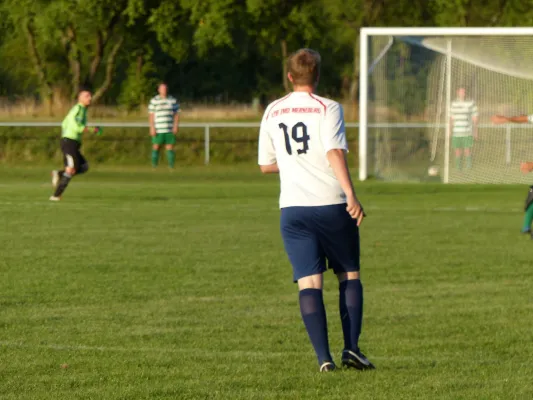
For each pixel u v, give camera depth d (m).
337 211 22.34
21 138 112.31
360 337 27.78
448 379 22.14
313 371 23.00
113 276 38.44
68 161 69.88
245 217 60.06
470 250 46.28
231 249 46.16
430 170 88.69
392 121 89.50
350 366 23.02
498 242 49.22
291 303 33.06
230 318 30.42
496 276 39.03
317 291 22.72
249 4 118.31
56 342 26.75
